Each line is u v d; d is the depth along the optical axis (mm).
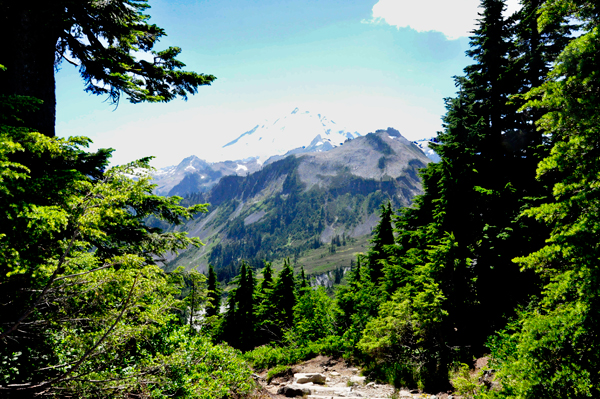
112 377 5098
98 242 7195
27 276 4121
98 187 4418
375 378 13469
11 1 6363
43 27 7031
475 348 12359
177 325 9398
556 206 5465
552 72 5582
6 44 6645
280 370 17172
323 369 16781
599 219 5047
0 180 3338
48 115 7273
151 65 8969
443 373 11711
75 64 8531
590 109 4973
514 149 16109
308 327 24250
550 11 5742
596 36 4969
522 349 5520
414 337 13617
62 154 5184
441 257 13602
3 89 6559
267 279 43875
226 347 11141
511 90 16719
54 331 5066
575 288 5379
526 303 12133
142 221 7898
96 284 4434
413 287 14156
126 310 4738
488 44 18078
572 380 4730
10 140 3717
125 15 7918
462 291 13312
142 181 4637
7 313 4328
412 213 22031
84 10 7293
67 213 4074
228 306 40000
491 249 13930
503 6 17922
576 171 5383
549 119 5574
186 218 8695
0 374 4156
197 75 9281
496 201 14602
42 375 4883
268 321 34844
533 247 13273
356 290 26250
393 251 21781
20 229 3787
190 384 7055
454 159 16516
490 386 8297
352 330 18484
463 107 18906
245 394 9570
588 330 4875
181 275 8617
